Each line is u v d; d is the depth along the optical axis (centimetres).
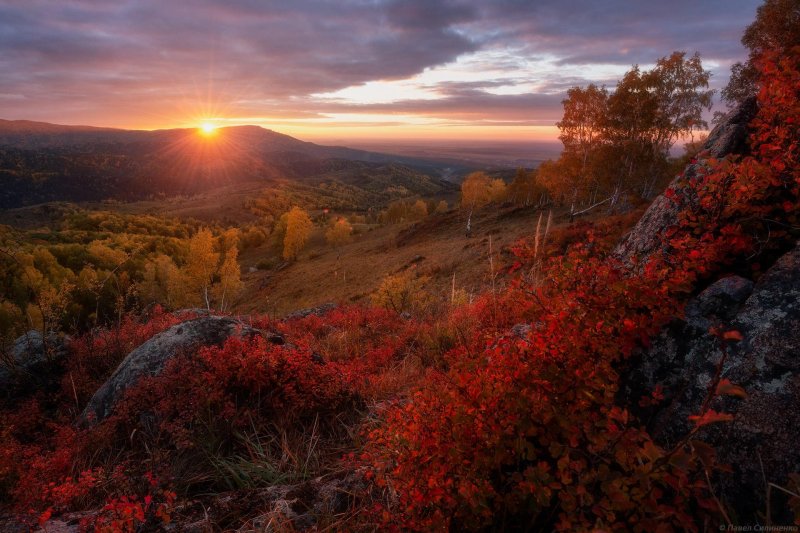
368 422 392
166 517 247
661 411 238
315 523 253
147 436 364
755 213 264
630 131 3572
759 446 190
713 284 261
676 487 156
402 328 845
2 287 2123
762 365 212
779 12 2312
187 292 3706
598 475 171
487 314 569
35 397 474
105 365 561
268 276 7225
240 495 292
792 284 231
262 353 427
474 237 4834
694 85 3497
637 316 233
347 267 5541
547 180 4256
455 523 204
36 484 289
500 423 208
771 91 299
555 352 229
